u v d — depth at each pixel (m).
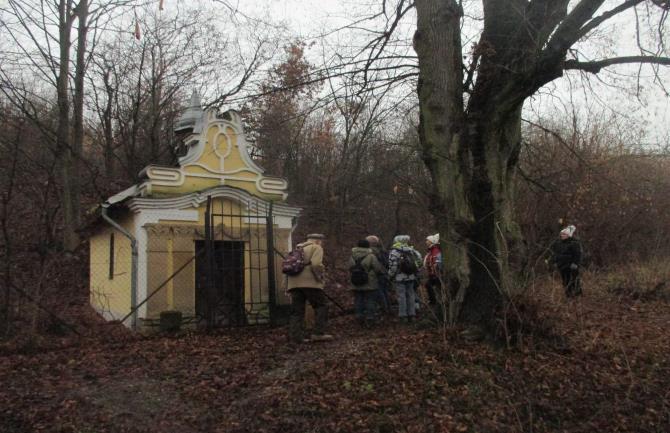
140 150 22.50
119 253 11.68
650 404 6.25
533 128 14.89
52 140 13.66
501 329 7.20
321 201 20.16
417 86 8.34
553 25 7.27
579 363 6.98
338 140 20.86
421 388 6.16
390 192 17.47
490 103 7.44
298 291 8.72
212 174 11.25
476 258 7.48
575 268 11.23
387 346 7.46
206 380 6.65
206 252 9.90
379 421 5.46
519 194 14.23
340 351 7.68
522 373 6.61
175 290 10.49
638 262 15.34
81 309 12.92
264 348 8.27
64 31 16.81
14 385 6.37
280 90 10.18
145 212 10.32
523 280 7.50
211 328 9.80
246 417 5.57
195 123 12.70
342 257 17.30
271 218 10.54
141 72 20.89
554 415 5.92
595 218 16.31
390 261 10.17
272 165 22.33
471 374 6.49
